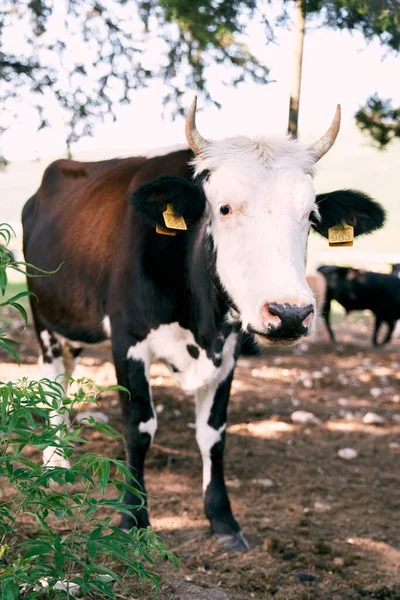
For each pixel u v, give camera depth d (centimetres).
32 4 556
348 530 390
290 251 297
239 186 312
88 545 187
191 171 392
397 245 3194
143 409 373
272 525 388
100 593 263
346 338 1130
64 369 506
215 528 366
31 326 1002
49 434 199
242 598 300
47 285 461
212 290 352
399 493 456
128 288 378
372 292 1031
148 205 334
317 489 452
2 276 190
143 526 355
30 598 190
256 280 296
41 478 189
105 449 486
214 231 335
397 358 962
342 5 418
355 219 367
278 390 723
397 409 684
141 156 450
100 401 630
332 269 1040
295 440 563
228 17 480
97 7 562
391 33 432
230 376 385
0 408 195
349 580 327
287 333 283
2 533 267
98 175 468
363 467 507
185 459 491
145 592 288
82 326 437
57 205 488
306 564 339
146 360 377
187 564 328
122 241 394
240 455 514
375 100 498
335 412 654
